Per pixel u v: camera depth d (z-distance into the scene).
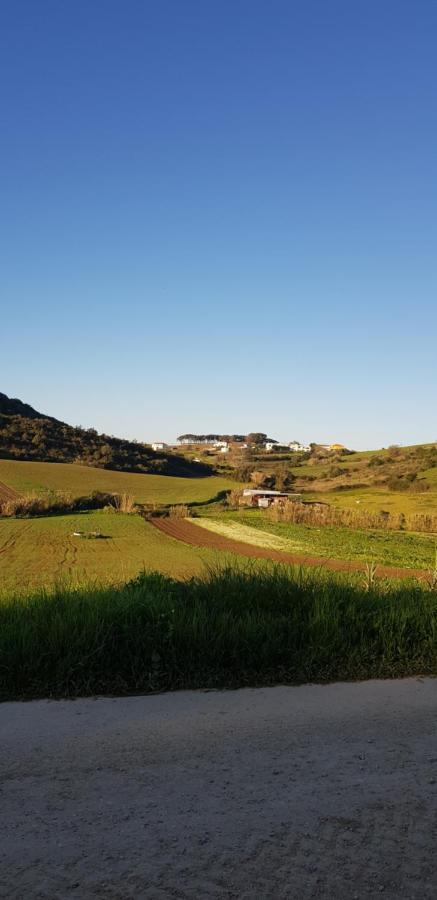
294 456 194.88
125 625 5.58
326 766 3.77
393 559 33.25
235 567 8.16
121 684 5.21
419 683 5.56
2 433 138.75
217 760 3.83
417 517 65.00
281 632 6.08
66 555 37.69
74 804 3.27
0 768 3.68
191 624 5.86
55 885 2.62
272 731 4.33
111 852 2.85
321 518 66.81
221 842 2.94
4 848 2.87
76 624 5.55
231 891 2.60
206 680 5.42
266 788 3.47
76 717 4.54
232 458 191.25
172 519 69.38
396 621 6.55
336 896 2.58
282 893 2.59
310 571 8.31
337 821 3.14
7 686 5.10
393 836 3.02
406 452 152.38
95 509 78.94
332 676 5.70
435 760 3.89
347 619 6.55
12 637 5.41
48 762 3.77
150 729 4.32
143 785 3.48
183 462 162.38
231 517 73.88
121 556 36.81
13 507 69.69
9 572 28.83
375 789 3.48
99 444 152.50
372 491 111.00
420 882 2.68
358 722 4.54
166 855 2.83
